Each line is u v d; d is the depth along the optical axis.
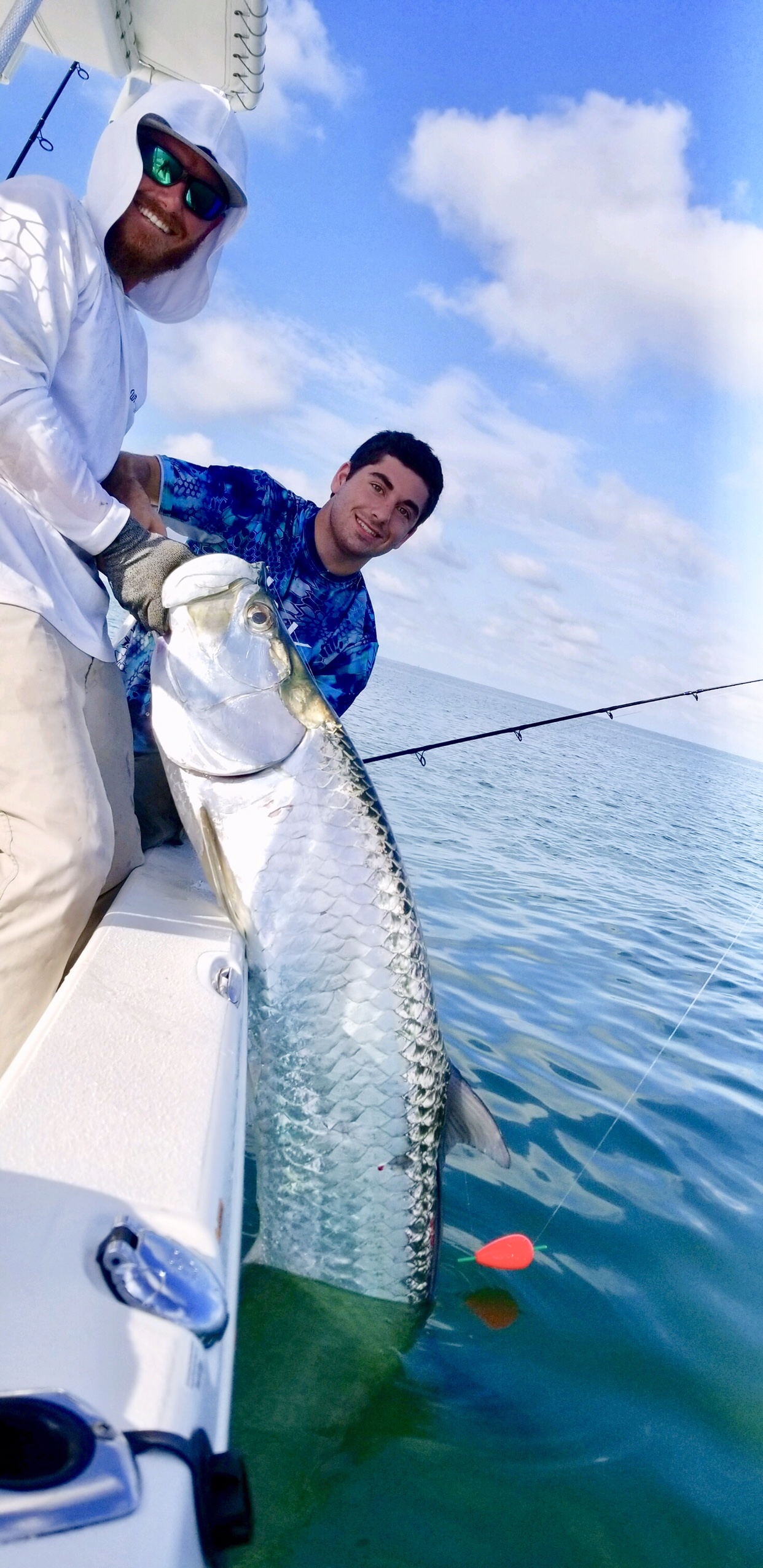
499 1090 3.37
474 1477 1.72
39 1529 0.69
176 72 3.43
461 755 21.11
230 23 3.04
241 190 2.38
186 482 3.02
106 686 2.35
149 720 2.99
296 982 2.15
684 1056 4.25
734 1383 2.08
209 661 2.19
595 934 6.74
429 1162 2.14
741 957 7.11
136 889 2.33
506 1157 2.21
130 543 2.23
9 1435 0.75
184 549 2.28
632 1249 2.54
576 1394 1.98
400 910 2.16
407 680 49.50
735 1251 2.62
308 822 2.19
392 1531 1.58
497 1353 2.05
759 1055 4.50
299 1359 1.89
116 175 2.26
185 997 1.73
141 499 2.54
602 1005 4.80
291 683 2.21
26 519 2.15
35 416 2.05
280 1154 2.12
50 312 2.07
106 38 3.14
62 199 2.13
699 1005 5.29
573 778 25.30
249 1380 1.82
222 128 2.30
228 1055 1.57
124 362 2.43
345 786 2.21
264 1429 1.72
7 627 2.05
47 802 2.02
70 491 2.13
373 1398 1.85
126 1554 0.70
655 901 9.23
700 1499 1.76
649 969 5.97
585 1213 2.67
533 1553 1.60
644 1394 2.01
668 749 44.56
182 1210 1.12
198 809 2.26
